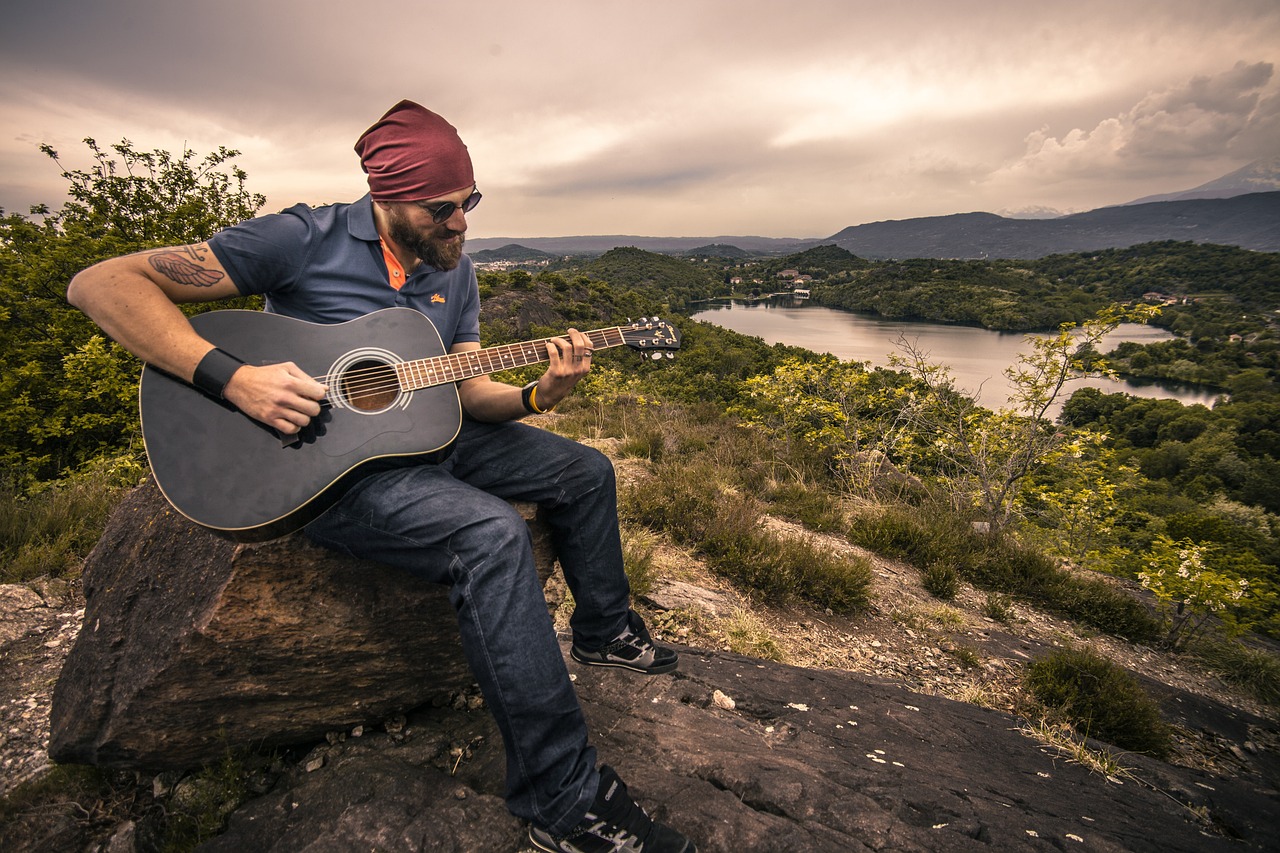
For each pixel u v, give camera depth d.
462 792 1.59
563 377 1.77
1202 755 3.84
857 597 4.70
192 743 1.69
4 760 1.90
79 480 5.14
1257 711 5.03
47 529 3.74
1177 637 6.02
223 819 1.65
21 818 1.66
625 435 9.63
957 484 8.73
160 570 1.81
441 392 1.66
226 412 1.42
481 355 1.71
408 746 1.84
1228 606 5.81
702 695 2.47
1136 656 5.57
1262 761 3.92
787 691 2.77
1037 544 7.71
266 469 1.42
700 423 12.45
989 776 2.38
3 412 6.53
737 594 4.48
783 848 1.48
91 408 7.04
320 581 1.68
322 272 1.58
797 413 10.10
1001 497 8.10
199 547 1.78
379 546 1.52
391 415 1.58
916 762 2.31
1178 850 2.05
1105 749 3.05
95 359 6.73
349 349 1.57
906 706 2.97
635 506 5.56
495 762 1.74
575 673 2.37
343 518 1.52
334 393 1.53
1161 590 5.92
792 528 6.52
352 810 1.51
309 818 1.56
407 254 1.68
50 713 1.96
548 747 1.38
